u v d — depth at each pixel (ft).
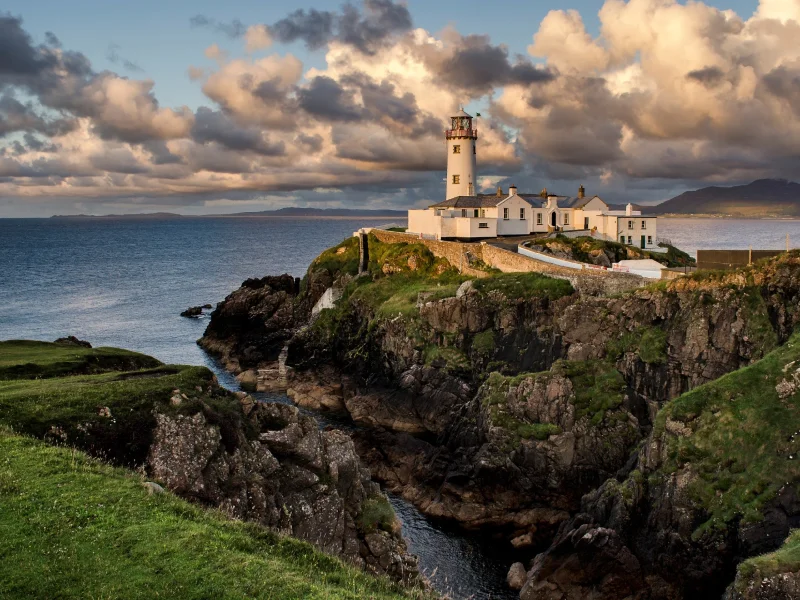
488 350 248.93
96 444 113.50
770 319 187.11
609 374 202.69
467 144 427.33
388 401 249.96
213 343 365.81
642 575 140.36
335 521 127.24
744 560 123.24
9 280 651.25
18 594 66.95
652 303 209.15
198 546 81.15
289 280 413.59
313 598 74.23
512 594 147.95
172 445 115.96
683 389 194.08
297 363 316.19
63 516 83.05
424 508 186.19
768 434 144.77
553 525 174.29
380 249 378.32
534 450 183.93
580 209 383.86
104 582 71.05
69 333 395.34
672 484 145.89
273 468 126.11
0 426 108.37
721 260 217.97
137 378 143.64
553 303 242.58
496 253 307.58
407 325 276.21
